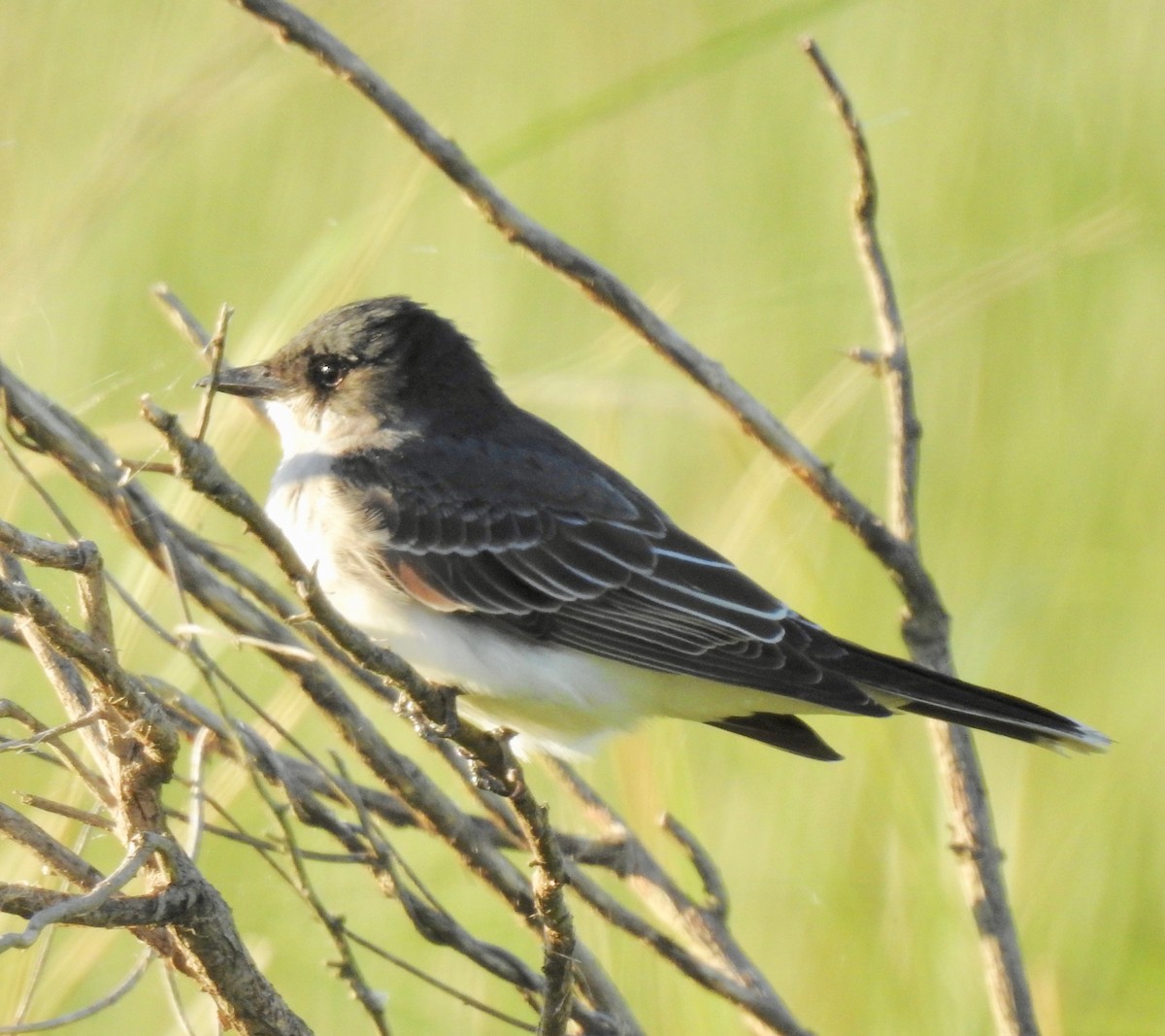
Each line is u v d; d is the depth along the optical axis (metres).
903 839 10.44
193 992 9.88
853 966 10.14
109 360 12.63
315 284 9.70
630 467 12.66
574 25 15.07
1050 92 14.56
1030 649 12.10
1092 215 13.13
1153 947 10.68
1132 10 14.73
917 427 9.07
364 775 10.66
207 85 10.68
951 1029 9.76
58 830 8.20
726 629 9.20
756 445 9.95
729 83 14.91
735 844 10.82
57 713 10.48
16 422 7.83
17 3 13.29
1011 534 12.69
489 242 13.78
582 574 9.44
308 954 10.42
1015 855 10.97
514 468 9.68
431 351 10.12
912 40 14.95
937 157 14.37
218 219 13.49
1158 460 12.90
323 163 13.80
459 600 9.36
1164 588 12.16
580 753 9.42
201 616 8.56
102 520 11.34
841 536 12.30
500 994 10.31
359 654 6.71
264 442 12.57
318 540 9.51
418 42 15.09
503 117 14.35
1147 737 11.59
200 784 6.80
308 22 8.40
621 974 9.47
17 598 6.22
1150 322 13.44
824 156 14.55
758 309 12.71
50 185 12.40
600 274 8.82
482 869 8.02
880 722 10.77
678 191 14.56
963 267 13.15
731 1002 8.25
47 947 7.27
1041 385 13.41
